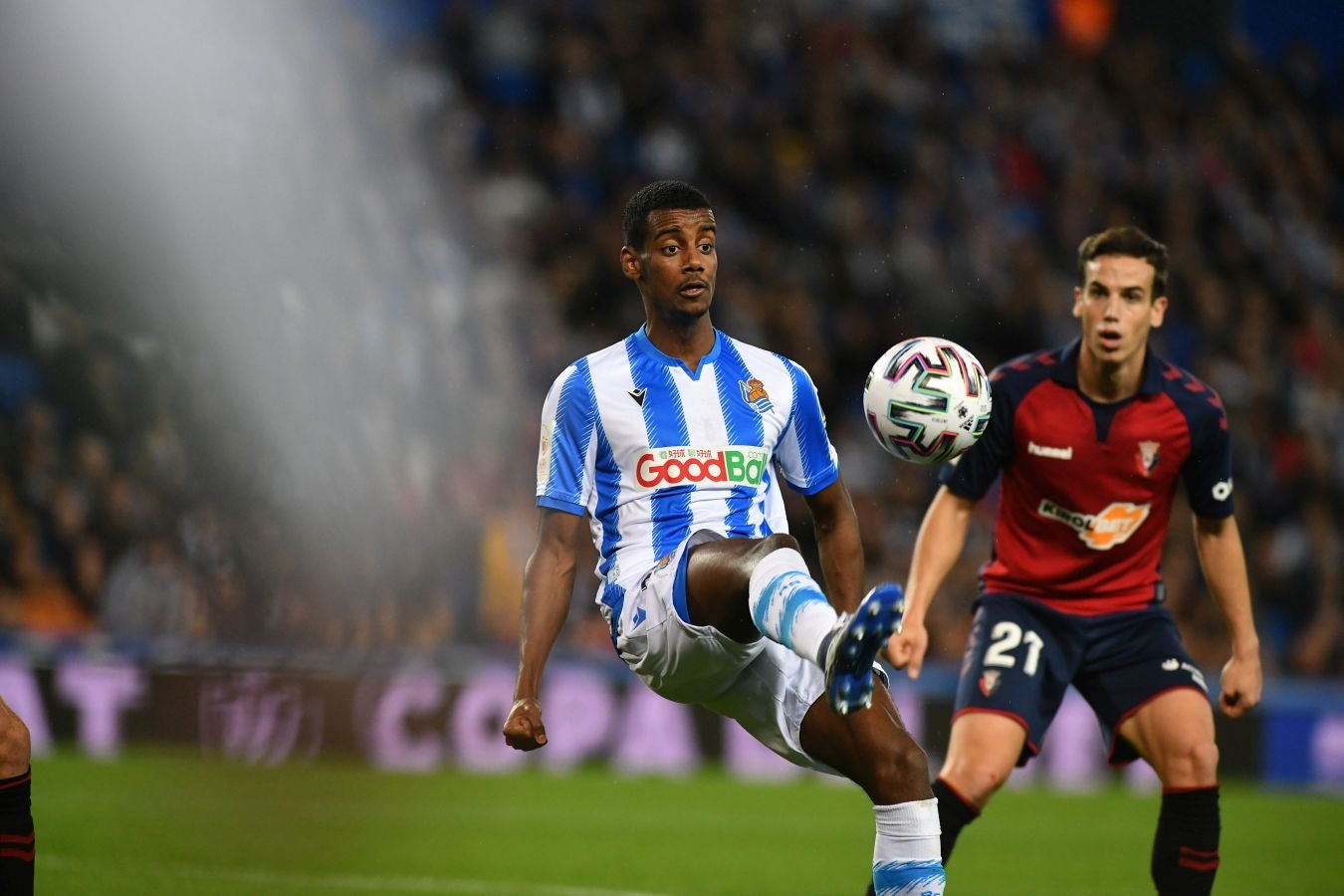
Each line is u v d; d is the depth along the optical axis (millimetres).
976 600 19047
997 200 68062
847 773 14422
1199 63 78562
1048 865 26875
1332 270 74125
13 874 14453
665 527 15164
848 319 59375
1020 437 18266
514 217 57156
